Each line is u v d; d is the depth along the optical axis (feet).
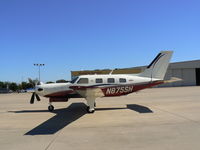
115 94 39.04
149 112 34.27
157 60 40.45
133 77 39.55
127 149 16.74
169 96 62.18
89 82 37.86
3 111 40.91
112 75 39.19
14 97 83.56
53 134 22.13
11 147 18.21
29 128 25.36
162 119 28.19
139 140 19.06
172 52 40.60
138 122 26.73
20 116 34.32
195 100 49.37
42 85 38.68
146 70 40.34
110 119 29.30
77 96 38.73
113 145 17.85
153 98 57.93
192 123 25.31
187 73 149.79
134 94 73.92
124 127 24.25
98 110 38.11
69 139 20.10
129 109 38.29
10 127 26.20
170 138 19.40
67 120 29.60
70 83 38.32
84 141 19.29
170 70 148.46
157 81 40.22
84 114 34.22
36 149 17.46
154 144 17.79
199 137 19.51
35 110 40.83
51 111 38.81
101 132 22.33
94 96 35.73
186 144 17.57
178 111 34.42
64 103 51.19
